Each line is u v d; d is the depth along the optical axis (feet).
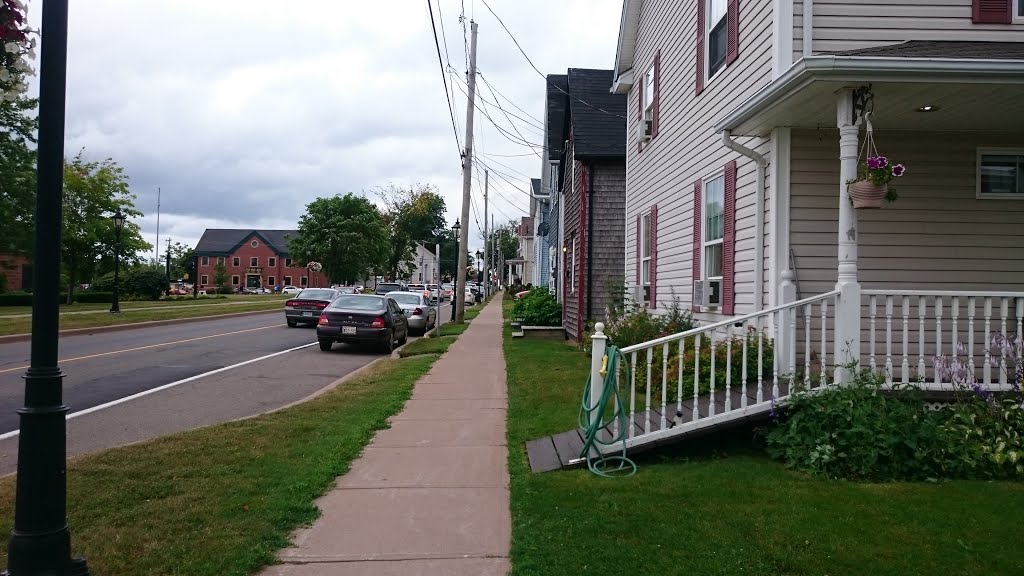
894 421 18.90
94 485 18.21
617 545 14.11
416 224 303.27
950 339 24.72
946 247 24.77
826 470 18.47
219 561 13.58
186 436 23.90
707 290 31.65
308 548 14.56
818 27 24.62
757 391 22.18
